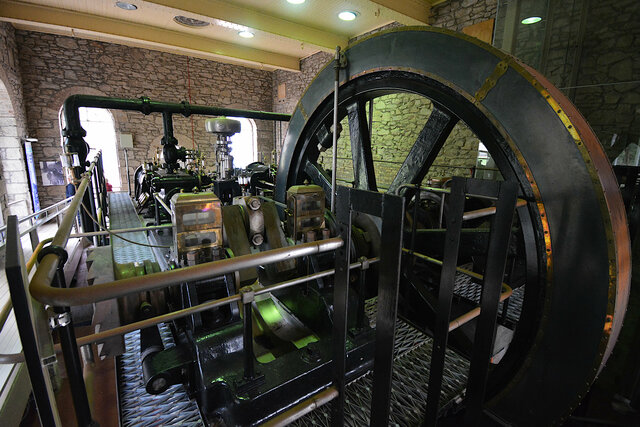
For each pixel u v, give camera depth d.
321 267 1.89
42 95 7.92
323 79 2.61
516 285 2.46
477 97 1.58
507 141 1.47
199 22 6.70
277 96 11.25
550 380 1.39
